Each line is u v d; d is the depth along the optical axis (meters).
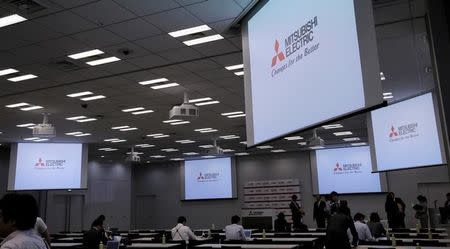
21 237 1.86
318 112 3.30
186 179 22.78
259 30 4.60
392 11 5.55
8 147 17.20
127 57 7.13
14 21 5.59
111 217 22.50
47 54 6.88
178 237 8.59
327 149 19.98
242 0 5.07
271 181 20.94
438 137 6.55
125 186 23.70
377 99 2.65
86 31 6.01
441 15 3.34
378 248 5.18
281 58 3.98
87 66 7.52
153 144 17.69
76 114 11.46
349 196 19.58
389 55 7.39
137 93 9.51
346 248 5.95
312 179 20.23
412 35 6.45
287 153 21.28
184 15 5.58
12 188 14.34
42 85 8.62
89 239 7.45
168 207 23.83
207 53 7.04
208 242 8.12
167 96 9.88
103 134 14.77
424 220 11.38
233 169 22.00
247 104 4.75
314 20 3.42
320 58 3.31
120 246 6.41
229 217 22.03
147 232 11.79
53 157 15.02
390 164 7.70
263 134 4.26
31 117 11.66
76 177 15.34
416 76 8.71
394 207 11.05
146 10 5.41
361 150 19.17
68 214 20.31
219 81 8.74
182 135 15.64
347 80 2.97
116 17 5.59
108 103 10.38
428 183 16.53
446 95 3.27
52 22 5.67
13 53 6.78
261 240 6.67
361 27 2.84
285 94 3.85
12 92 9.10
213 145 17.72
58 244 7.44
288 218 20.06
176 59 7.30
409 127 7.20
